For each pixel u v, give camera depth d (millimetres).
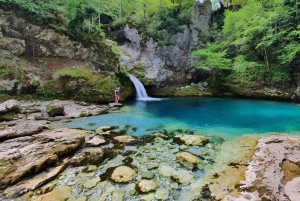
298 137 7012
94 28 17203
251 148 6031
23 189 3932
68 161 5207
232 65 19031
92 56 15836
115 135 7398
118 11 26031
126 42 23359
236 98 17766
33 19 13477
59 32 14367
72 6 14648
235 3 25516
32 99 11906
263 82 17359
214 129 8312
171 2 23422
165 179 4438
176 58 22141
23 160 4758
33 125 7457
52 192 3895
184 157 5426
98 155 5605
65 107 11367
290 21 16547
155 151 5938
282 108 12977
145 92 19453
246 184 4078
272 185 3930
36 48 13641
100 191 3998
